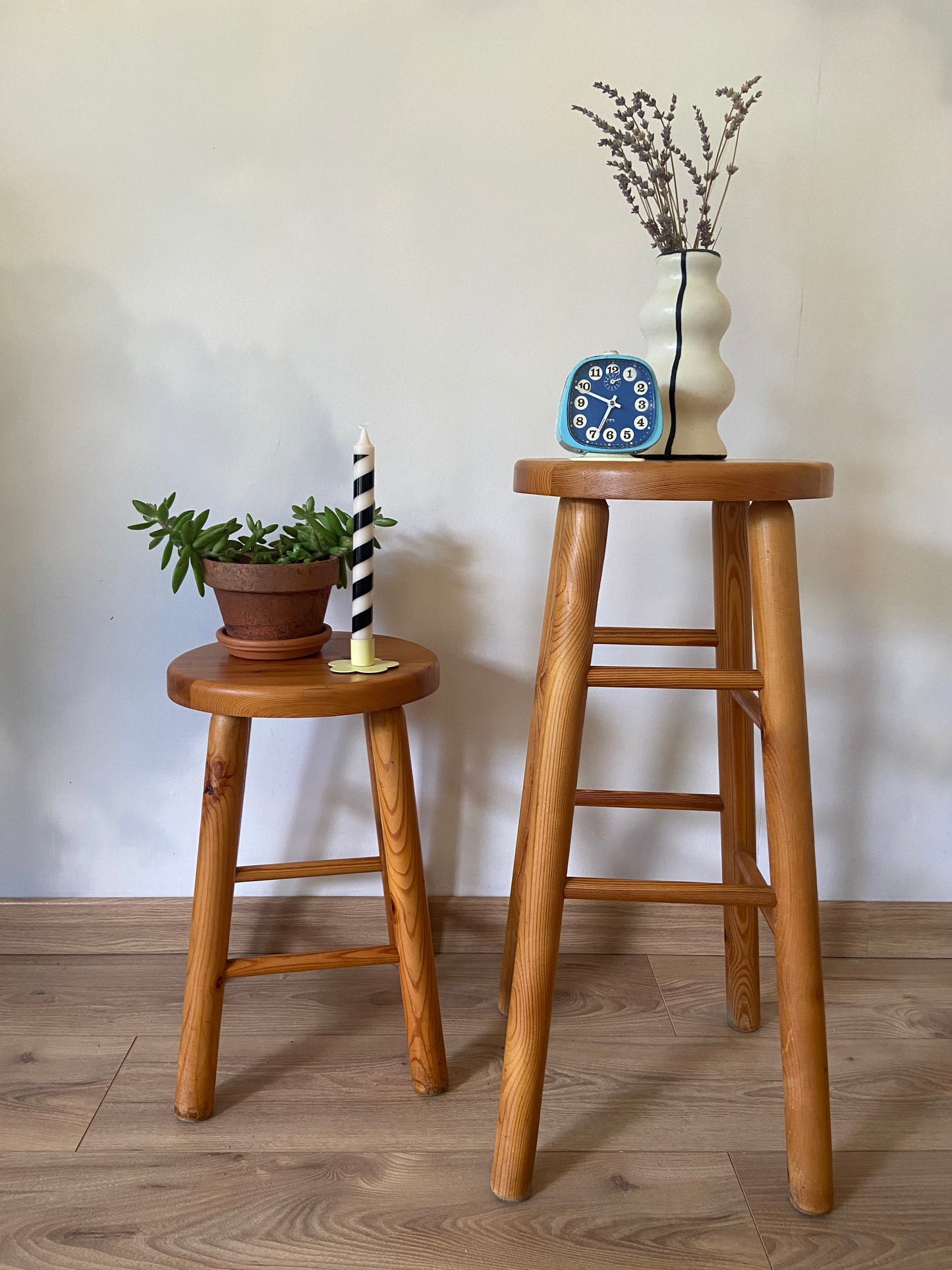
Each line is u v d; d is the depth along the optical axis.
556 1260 0.84
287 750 1.30
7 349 1.19
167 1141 0.97
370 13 1.14
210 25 1.13
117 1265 0.83
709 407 0.96
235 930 1.33
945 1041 1.16
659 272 0.98
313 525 1.07
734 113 1.17
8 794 1.30
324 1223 0.88
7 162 1.15
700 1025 1.19
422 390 1.22
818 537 1.27
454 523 1.25
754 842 1.14
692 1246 0.86
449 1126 1.00
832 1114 1.03
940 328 1.22
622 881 0.90
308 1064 1.10
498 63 1.15
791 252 1.20
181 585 1.09
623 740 1.32
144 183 1.16
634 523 1.26
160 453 1.22
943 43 1.16
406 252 1.19
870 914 1.36
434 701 1.30
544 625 1.13
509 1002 1.17
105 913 1.33
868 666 1.30
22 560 1.24
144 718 1.29
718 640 1.11
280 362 1.21
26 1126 0.99
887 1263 0.84
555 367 1.22
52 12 1.12
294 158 1.16
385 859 1.06
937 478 1.26
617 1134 0.99
